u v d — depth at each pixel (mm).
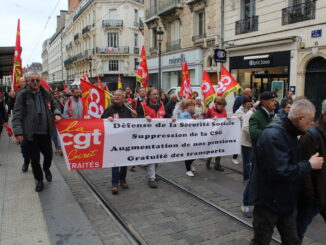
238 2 16953
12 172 6223
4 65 13703
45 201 4738
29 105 4883
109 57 43375
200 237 3777
